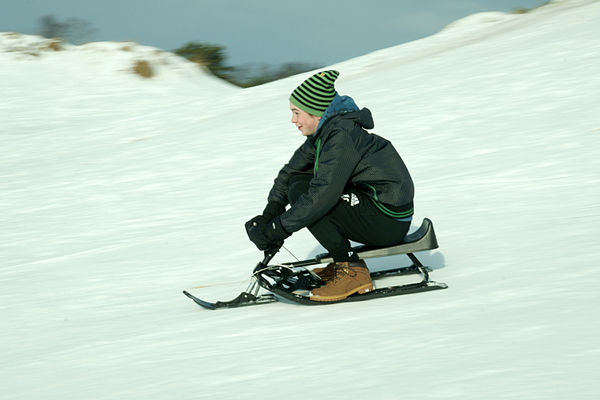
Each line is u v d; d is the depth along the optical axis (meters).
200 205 25.56
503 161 24.58
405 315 10.64
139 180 31.61
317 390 7.95
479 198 20.17
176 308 13.74
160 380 9.10
